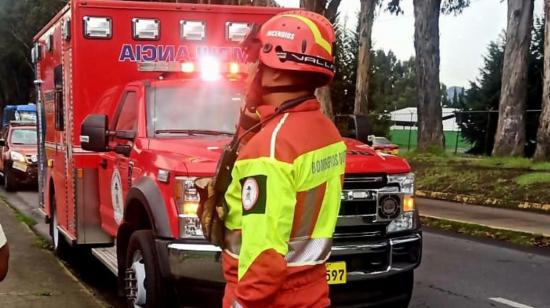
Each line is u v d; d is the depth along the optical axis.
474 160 20.55
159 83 6.39
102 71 7.14
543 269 8.60
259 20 7.68
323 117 2.63
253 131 2.64
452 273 8.32
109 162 6.65
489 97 31.31
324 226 2.57
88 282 7.68
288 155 2.44
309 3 20.56
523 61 20.31
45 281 6.90
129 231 5.79
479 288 7.53
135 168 5.73
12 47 51.88
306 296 2.54
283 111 2.56
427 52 25.36
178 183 4.84
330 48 2.61
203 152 5.16
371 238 5.23
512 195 15.08
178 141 5.70
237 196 2.57
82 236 7.11
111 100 7.18
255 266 2.36
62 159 8.00
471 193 16.14
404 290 5.51
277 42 2.55
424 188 17.70
